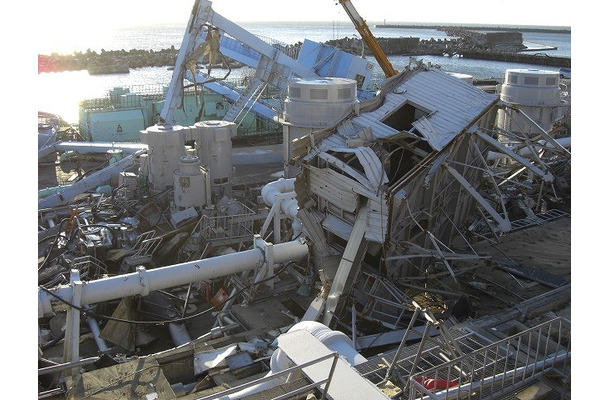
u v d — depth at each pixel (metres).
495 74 100.12
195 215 26.91
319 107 29.05
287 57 37.22
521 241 23.12
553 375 11.32
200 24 32.44
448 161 18.23
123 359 16.06
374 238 16.77
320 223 19.58
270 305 19.50
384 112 19.62
